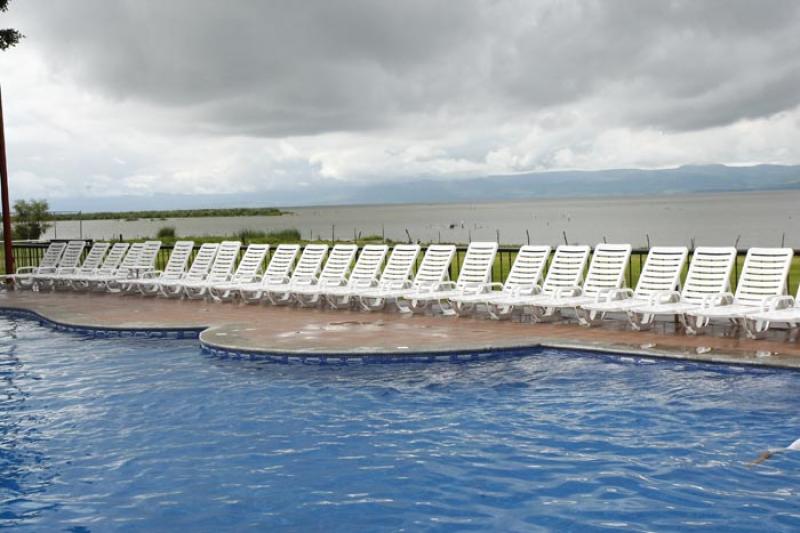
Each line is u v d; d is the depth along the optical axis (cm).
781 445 607
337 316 1289
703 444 616
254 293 1584
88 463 617
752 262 1034
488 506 508
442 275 1314
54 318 1327
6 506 531
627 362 913
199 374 918
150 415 750
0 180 1981
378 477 567
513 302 1120
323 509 511
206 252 1703
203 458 621
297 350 965
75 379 914
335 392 814
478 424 689
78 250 1948
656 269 1104
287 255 1540
